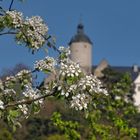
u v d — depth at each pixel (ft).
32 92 30.96
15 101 30.91
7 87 32.14
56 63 31.01
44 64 30.91
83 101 28.76
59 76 29.32
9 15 33.12
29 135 196.75
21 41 33.50
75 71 29.09
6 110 29.99
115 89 76.02
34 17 33.63
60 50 31.17
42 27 33.63
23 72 31.91
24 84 31.73
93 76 29.27
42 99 30.71
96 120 68.90
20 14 33.45
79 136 71.20
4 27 33.27
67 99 29.35
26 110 30.45
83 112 29.60
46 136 194.80
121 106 75.36
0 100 29.37
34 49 33.53
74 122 71.87
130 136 72.95
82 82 28.81
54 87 29.43
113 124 73.05
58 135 184.14
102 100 29.63
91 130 71.87
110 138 72.28
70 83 29.01
